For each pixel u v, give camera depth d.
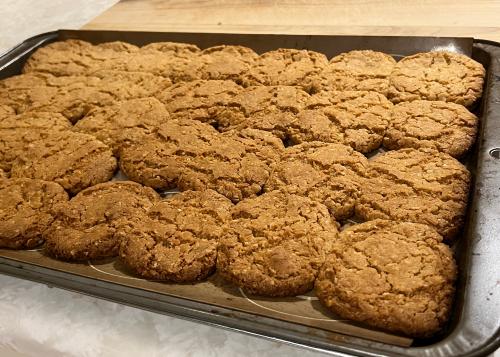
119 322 0.23
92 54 0.41
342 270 0.22
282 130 0.31
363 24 0.39
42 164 0.31
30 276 0.24
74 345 0.22
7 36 0.50
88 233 0.26
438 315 0.20
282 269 0.23
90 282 0.23
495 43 0.33
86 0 0.54
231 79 0.36
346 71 0.34
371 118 0.30
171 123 0.33
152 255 0.25
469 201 0.25
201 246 0.25
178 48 0.40
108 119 0.34
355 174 0.27
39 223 0.28
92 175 0.31
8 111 0.36
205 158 0.30
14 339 0.24
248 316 0.20
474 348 0.17
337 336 0.19
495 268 0.20
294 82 0.34
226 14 0.44
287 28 0.41
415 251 0.22
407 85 0.32
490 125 0.26
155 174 0.30
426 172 0.26
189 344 0.22
